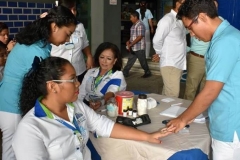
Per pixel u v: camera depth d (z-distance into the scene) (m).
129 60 5.96
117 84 2.34
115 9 5.66
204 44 3.15
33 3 3.61
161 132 1.55
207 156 1.61
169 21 3.03
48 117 1.32
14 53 1.86
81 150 1.40
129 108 1.91
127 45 5.86
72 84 1.34
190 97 3.48
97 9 5.39
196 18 1.43
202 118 1.83
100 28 5.46
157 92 5.02
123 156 1.61
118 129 1.59
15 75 1.88
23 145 1.21
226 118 1.47
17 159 1.22
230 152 1.51
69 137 1.33
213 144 1.58
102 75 2.40
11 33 3.41
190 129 1.70
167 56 3.13
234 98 1.44
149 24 6.98
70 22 1.79
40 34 1.79
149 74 6.01
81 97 2.40
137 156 1.55
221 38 1.38
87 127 1.56
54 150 1.28
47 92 1.33
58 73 1.30
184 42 3.17
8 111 1.96
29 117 1.29
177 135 1.62
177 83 3.21
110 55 2.34
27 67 1.81
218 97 1.48
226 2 4.31
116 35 5.82
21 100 1.40
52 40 1.83
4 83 1.93
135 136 1.56
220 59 1.37
